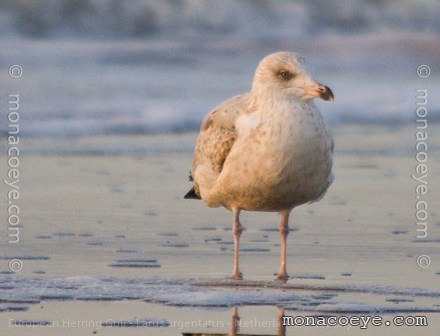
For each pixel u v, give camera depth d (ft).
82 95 86.58
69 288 31.83
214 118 35.60
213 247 39.34
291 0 162.91
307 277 34.32
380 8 167.94
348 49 132.26
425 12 168.96
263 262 36.78
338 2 165.68
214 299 30.68
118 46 131.13
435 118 83.82
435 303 30.86
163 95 89.45
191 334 27.37
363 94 93.35
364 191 52.44
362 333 27.71
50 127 71.15
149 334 27.27
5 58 116.37
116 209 46.70
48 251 37.76
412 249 39.22
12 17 139.64
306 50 133.39
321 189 34.96
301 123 33.50
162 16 151.94
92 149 65.00
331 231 42.52
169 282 33.04
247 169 33.99
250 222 44.70
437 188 53.62
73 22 144.15
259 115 33.86
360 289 32.55
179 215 45.80
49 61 116.26
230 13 156.97
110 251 38.04
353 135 74.38
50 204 47.44
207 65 122.52
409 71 123.54
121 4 149.38
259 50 133.28
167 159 62.49
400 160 62.95
